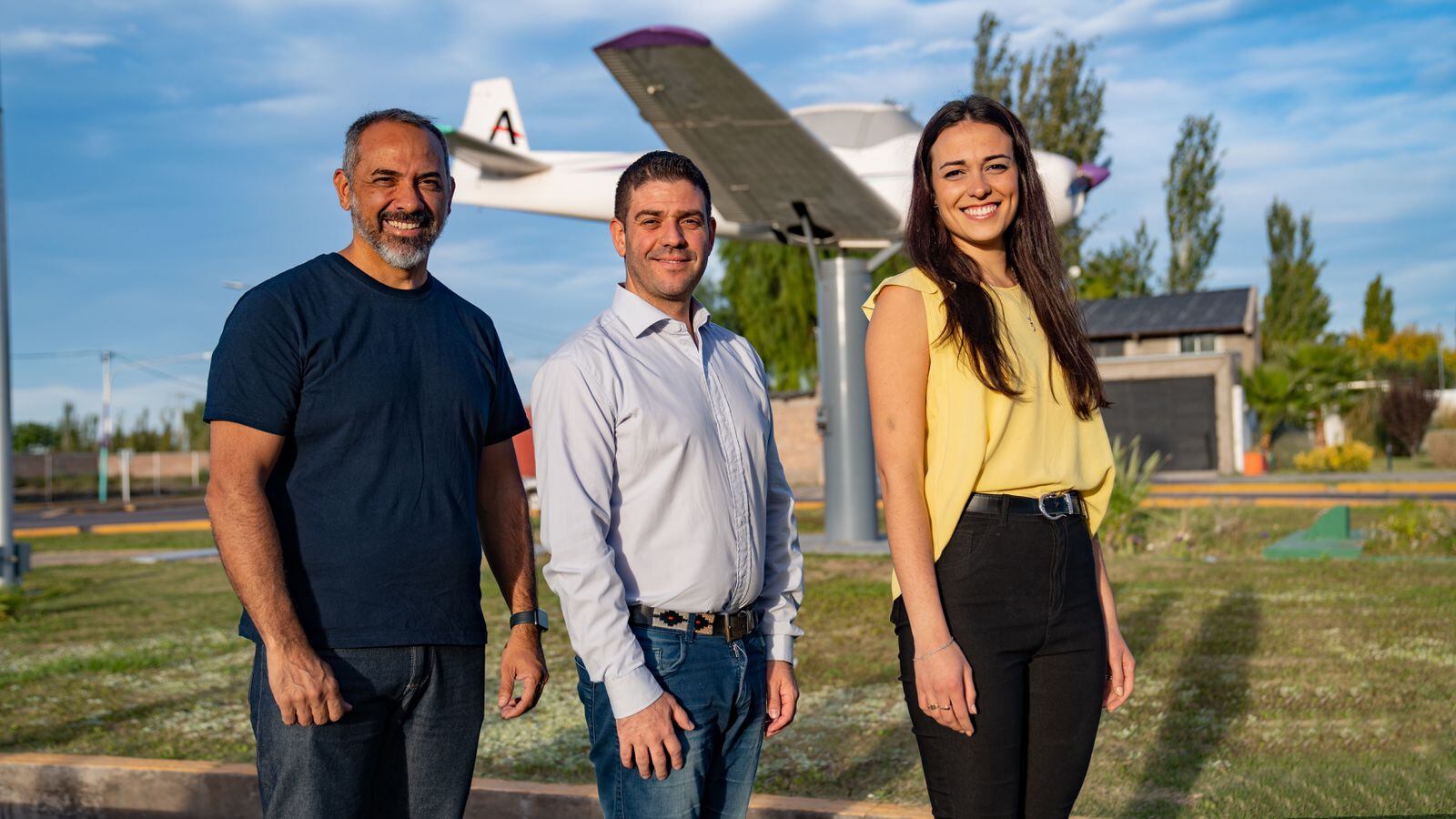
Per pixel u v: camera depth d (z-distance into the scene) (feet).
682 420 7.38
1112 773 12.75
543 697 17.81
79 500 114.42
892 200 45.98
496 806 12.49
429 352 7.73
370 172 7.61
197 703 17.61
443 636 7.51
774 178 41.22
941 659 6.57
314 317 7.38
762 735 7.85
